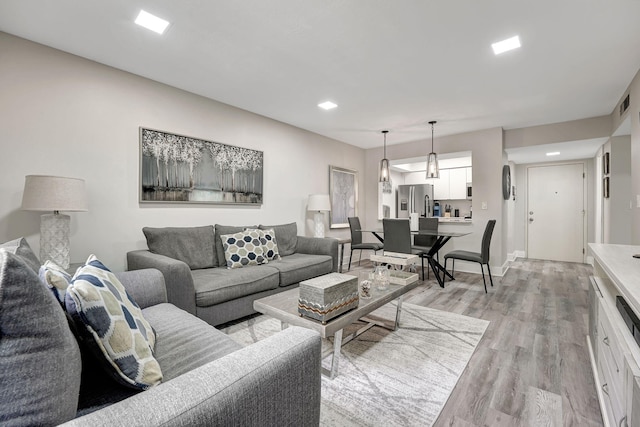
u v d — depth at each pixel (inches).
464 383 68.9
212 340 50.4
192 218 129.1
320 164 196.9
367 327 97.9
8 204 86.4
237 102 139.3
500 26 82.4
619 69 107.2
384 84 119.6
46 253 81.6
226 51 95.4
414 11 76.2
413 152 215.8
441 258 202.4
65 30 84.4
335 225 208.4
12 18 78.7
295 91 127.0
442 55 97.7
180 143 123.4
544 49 94.1
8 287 22.2
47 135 92.5
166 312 62.1
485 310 117.8
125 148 108.8
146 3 73.3
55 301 26.4
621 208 155.6
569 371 73.7
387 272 88.7
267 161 161.2
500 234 179.5
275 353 32.3
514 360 79.1
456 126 178.1
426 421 56.7
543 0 72.4
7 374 22.3
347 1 72.6
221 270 110.0
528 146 180.9
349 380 69.9
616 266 56.8
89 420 21.6
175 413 23.2
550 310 118.1
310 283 64.9
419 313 114.0
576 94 130.0
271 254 129.2
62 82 95.2
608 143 166.2
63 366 25.0
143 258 93.9
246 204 149.6
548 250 243.3
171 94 121.6
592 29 83.7
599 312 63.6
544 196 245.1
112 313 35.5
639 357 39.0
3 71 85.3
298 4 73.7
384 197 272.7
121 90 107.7
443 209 284.2
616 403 45.9
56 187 80.3
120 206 107.7
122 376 34.3
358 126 178.1
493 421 56.7
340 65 104.4
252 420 28.6
